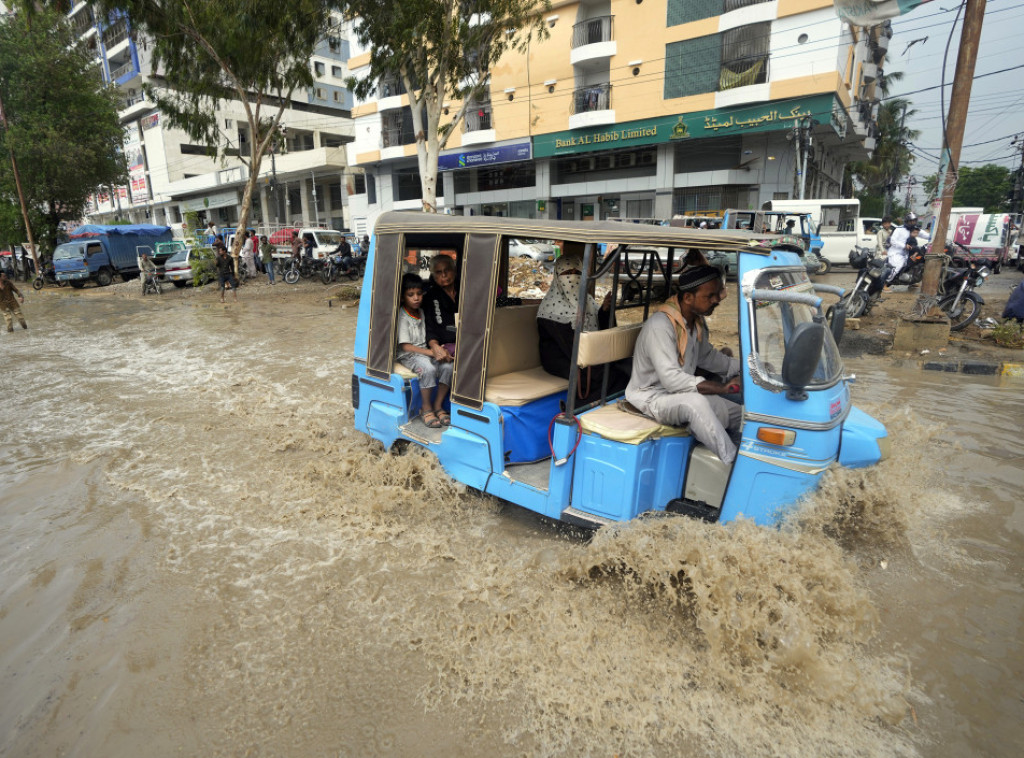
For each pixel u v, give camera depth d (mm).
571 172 28984
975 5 7883
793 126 21281
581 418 3467
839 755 2223
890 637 2832
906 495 3639
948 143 8242
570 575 3328
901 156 42719
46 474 5129
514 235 3590
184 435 6055
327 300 16422
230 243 26016
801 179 21500
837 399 3092
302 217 42969
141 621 3098
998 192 62938
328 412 6746
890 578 3266
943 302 9391
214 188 45812
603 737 2336
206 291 20047
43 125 25734
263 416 6633
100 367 9422
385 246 4539
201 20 16188
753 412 3025
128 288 22438
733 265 3598
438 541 3797
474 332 3846
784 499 3018
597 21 24500
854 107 24234
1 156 26531
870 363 8039
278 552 3752
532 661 2740
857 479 3232
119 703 2551
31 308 17969
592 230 3289
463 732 2375
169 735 2381
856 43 23672
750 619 2668
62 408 7148
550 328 4047
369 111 33156
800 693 2500
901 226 11617
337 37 17484
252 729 2402
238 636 2963
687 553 2975
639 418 3434
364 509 4250
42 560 3719
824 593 2768
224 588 3373
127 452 5605
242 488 4750
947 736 2295
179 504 4477
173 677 2695
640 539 3131
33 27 25141
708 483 3336
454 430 4121
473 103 28938
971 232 20031
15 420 6707
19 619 3158
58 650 2902
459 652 2811
